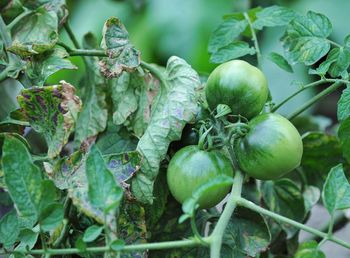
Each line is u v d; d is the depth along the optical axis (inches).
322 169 37.1
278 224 35.6
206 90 30.7
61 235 30.2
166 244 26.7
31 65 32.5
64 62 32.3
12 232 28.8
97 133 33.9
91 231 26.5
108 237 26.7
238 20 35.4
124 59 31.7
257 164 29.3
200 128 30.0
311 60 32.2
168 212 32.7
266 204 35.6
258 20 35.0
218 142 29.9
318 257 27.3
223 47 34.0
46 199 26.8
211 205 29.5
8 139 26.5
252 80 30.0
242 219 31.4
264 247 30.9
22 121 32.7
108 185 26.3
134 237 30.3
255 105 30.2
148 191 30.3
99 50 32.9
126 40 31.9
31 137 40.8
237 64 30.4
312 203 37.0
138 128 32.7
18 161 26.5
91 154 26.4
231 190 30.5
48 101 30.1
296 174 39.4
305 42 32.5
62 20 34.5
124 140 33.9
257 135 29.2
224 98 30.1
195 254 31.7
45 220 26.9
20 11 34.4
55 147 30.2
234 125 29.4
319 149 36.3
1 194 34.9
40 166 32.6
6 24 34.7
